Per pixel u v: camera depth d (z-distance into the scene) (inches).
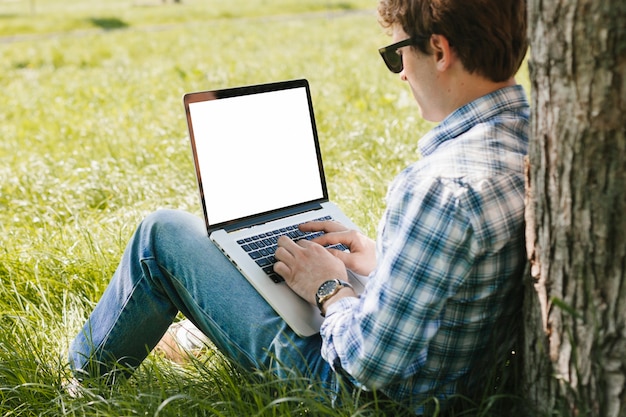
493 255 70.9
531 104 68.7
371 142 215.5
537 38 66.5
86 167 219.8
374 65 387.5
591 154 64.6
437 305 71.2
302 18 853.8
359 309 75.9
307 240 92.5
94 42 729.6
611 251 65.6
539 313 71.8
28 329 120.8
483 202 69.4
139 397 91.7
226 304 90.4
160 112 300.2
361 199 165.6
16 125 313.1
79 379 99.1
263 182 103.8
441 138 76.9
